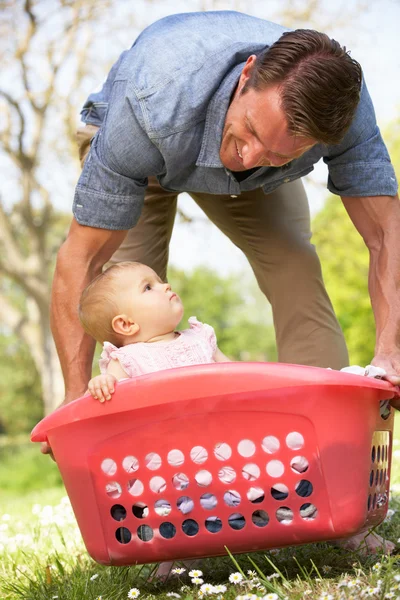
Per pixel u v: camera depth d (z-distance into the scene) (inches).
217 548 79.0
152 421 77.9
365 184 98.1
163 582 91.6
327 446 75.3
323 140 81.3
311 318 119.3
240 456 76.8
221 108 88.1
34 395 1062.4
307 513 78.3
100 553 82.3
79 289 99.8
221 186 98.1
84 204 97.0
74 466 81.3
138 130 90.7
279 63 80.4
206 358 99.9
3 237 644.1
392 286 95.3
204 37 92.2
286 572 85.0
